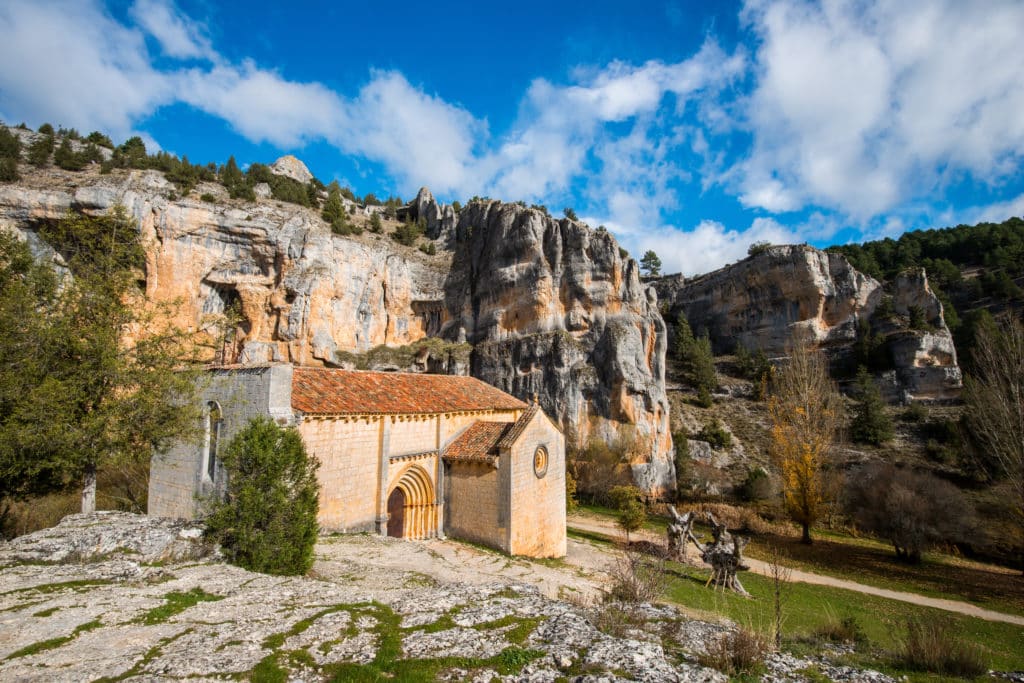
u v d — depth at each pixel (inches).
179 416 755.4
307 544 613.6
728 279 3661.4
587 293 2637.8
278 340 2549.2
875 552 1439.5
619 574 668.1
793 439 1685.5
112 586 476.4
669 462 2421.3
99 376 707.4
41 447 657.6
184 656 318.7
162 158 2898.6
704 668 313.6
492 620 388.2
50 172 2358.5
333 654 323.9
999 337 1504.7
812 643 494.6
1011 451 1219.2
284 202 3078.2
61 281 763.4
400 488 1008.2
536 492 1051.3
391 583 644.7
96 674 294.0
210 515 611.8
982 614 948.0
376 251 2950.3
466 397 1184.8
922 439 2331.4
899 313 3088.1
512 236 2815.0
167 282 2320.4
